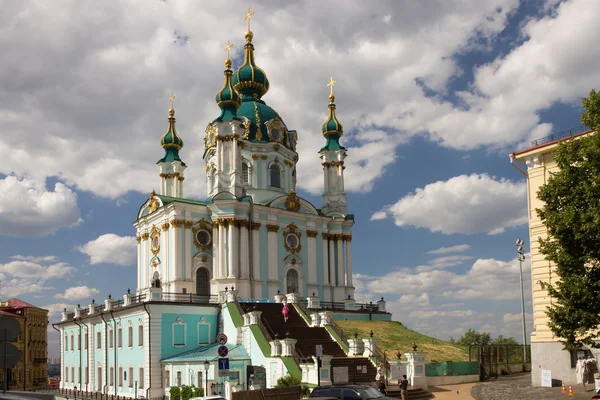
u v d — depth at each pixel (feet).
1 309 357.82
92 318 232.53
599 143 98.73
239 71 280.10
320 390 94.43
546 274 144.25
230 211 233.76
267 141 263.29
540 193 104.78
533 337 146.72
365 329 209.67
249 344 172.45
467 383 166.40
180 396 164.25
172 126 287.48
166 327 191.72
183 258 232.94
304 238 258.78
